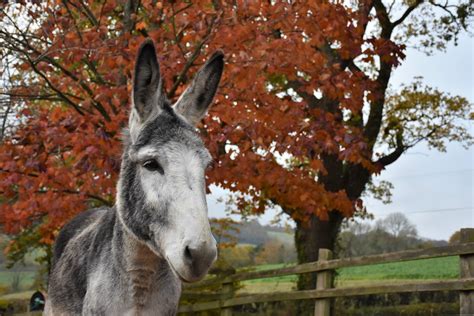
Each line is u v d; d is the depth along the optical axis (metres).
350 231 21.61
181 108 4.00
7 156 7.20
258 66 7.41
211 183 7.55
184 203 3.35
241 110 7.58
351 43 8.52
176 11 7.88
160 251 3.54
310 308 14.09
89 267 4.27
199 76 4.02
